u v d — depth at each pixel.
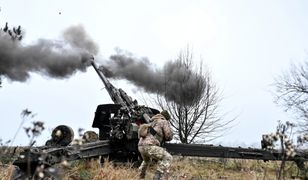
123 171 9.55
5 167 8.22
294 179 10.91
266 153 12.71
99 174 8.80
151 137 9.52
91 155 10.77
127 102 12.46
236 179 11.70
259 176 11.41
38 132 4.23
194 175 11.98
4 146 8.86
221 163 14.69
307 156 11.45
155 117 9.77
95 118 12.75
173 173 10.98
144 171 9.88
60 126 8.45
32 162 6.61
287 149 5.31
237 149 12.84
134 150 11.79
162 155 9.41
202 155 12.76
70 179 8.29
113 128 11.81
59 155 7.82
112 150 11.67
